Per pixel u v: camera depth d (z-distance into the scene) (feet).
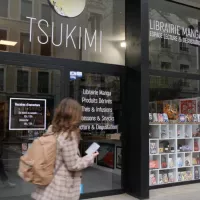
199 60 25.44
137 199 19.25
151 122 22.62
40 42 18.66
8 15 17.94
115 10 21.52
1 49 17.58
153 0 23.45
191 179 24.38
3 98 17.12
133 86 20.44
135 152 19.95
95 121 19.81
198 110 25.38
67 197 9.21
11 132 17.30
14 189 17.44
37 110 17.94
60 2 19.54
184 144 24.57
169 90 23.70
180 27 24.68
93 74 19.94
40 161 8.98
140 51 20.07
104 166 20.12
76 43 19.85
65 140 9.26
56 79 18.60
